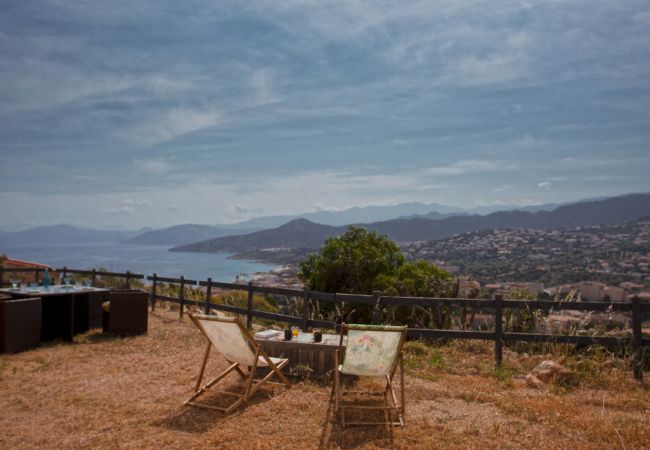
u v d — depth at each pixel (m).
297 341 6.46
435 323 10.22
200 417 4.97
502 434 4.67
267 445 4.29
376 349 5.06
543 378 6.58
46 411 5.12
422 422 4.96
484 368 7.34
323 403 5.45
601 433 4.69
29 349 7.95
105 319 9.23
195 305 12.08
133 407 5.23
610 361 7.14
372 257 12.98
